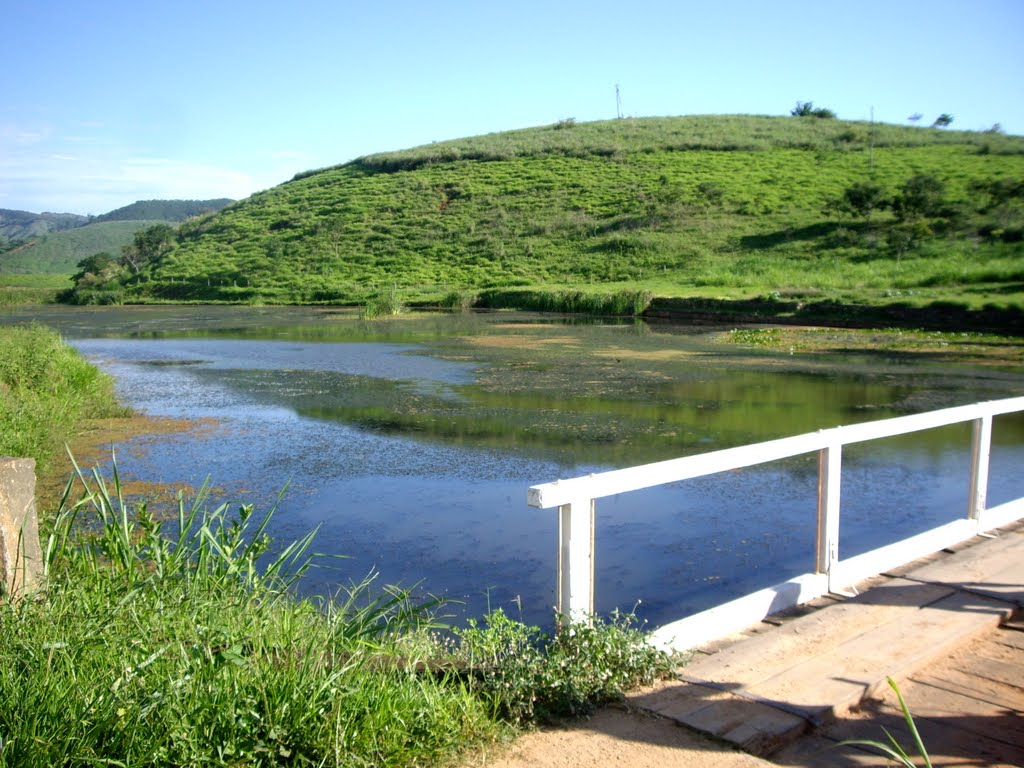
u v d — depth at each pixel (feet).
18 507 10.05
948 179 151.84
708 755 8.46
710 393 45.14
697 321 96.58
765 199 158.61
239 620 10.48
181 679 8.19
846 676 10.18
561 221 164.45
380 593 16.96
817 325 86.07
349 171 229.66
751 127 221.05
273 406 41.68
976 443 16.21
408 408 40.78
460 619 15.58
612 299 109.19
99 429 35.65
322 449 31.45
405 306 121.60
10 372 39.11
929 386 47.57
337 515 22.81
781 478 26.58
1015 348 65.46
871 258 121.39
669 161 190.70
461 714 8.84
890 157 176.86
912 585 13.55
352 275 155.94
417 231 173.47
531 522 22.02
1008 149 172.24
